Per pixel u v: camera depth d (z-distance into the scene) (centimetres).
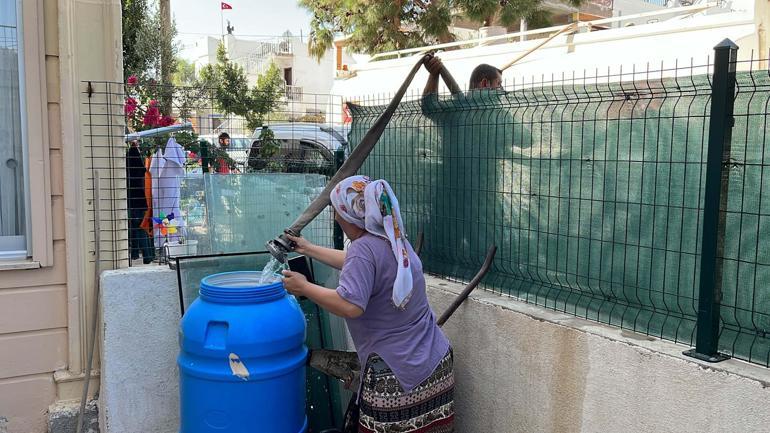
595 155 291
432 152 392
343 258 311
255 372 282
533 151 322
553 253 313
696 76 251
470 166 362
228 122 472
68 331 373
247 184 403
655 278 265
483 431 324
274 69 2366
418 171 405
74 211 365
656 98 265
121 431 358
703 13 822
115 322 353
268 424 288
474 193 360
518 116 330
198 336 285
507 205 339
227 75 1338
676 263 257
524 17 1430
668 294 261
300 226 319
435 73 393
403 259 267
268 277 320
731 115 231
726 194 233
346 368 317
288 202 413
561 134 307
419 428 271
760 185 228
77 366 376
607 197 286
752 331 231
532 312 301
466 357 336
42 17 350
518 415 302
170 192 411
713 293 232
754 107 229
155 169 423
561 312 302
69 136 359
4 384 363
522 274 331
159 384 366
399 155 422
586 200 296
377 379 269
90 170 367
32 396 371
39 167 357
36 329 368
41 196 359
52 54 358
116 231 375
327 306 261
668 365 235
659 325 263
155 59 1159
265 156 468
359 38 1608
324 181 427
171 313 366
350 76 1227
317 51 1764
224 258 371
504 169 340
